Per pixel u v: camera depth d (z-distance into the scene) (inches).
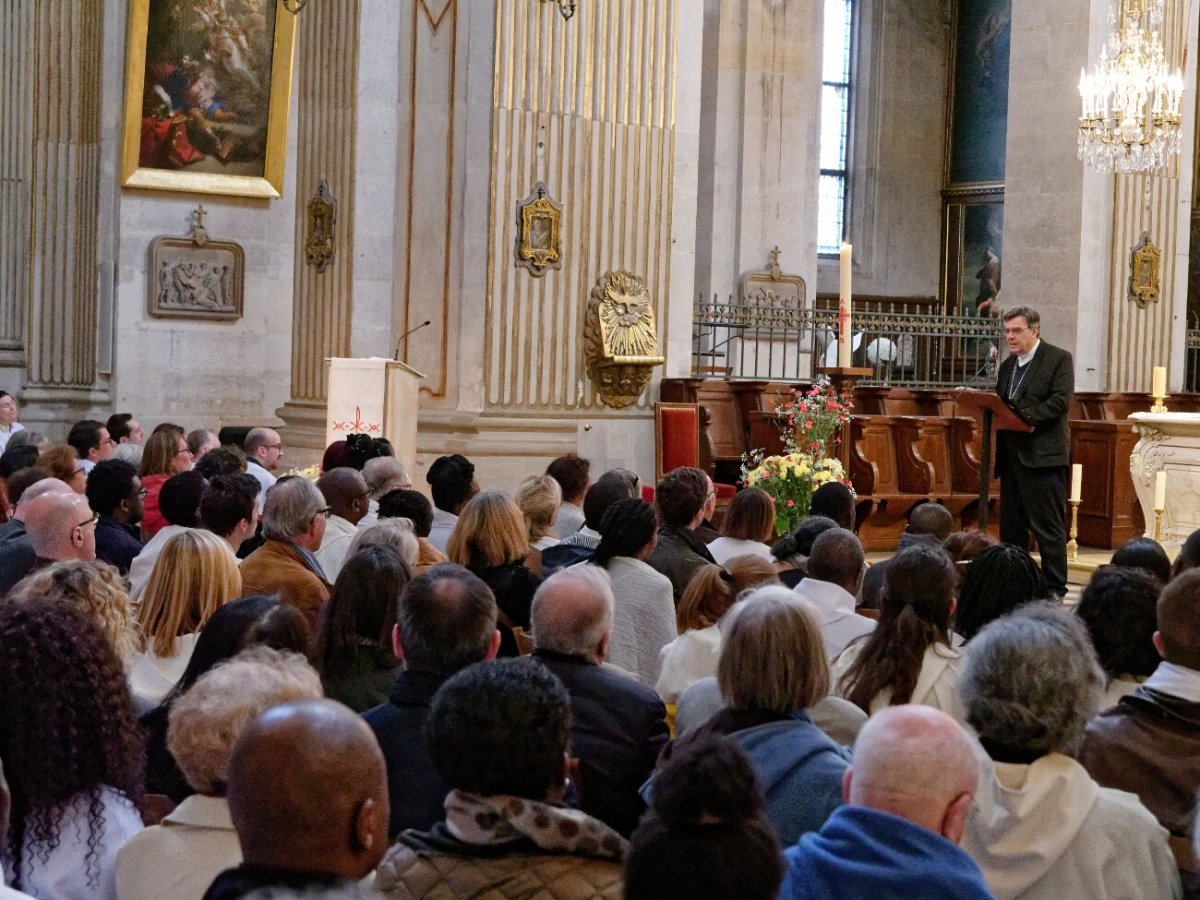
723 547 249.4
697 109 491.5
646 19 474.3
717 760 76.6
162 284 584.1
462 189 461.1
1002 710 112.9
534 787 97.7
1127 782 128.3
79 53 579.8
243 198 594.6
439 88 466.0
